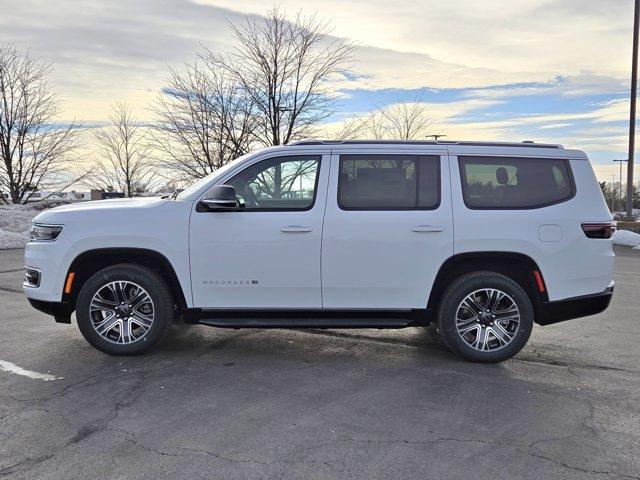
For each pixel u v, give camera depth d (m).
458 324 4.80
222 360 4.88
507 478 2.92
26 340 5.40
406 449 3.23
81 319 4.80
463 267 4.86
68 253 4.73
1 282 8.82
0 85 24.06
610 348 5.42
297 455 3.14
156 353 5.05
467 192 4.79
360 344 5.47
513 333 4.78
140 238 4.71
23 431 3.41
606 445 3.32
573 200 4.81
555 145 4.96
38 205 21.75
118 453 3.14
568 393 4.17
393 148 4.83
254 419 3.62
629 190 21.14
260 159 4.86
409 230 4.70
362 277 4.73
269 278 4.74
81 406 3.80
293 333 5.86
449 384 4.33
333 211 4.72
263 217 4.72
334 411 3.77
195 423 3.54
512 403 3.96
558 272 4.75
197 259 4.73
